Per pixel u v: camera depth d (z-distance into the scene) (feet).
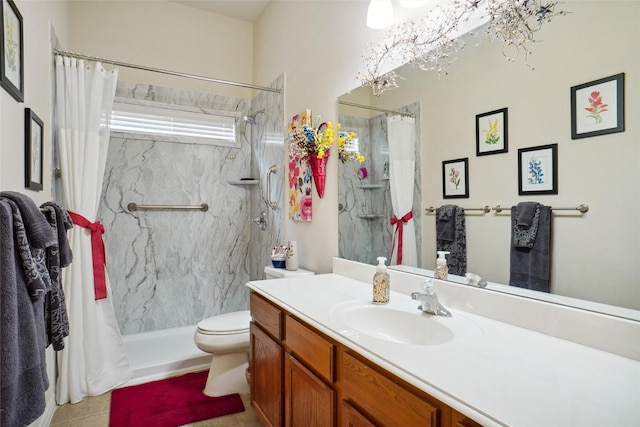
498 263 3.85
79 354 6.82
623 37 2.80
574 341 3.15
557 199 3.29
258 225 10.52
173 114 10.11
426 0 4.65
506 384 2.41
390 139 5.42
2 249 2.96
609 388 2.35
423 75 4.78
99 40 9.27
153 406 6.61
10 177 4.34
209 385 7.13
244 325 7.13
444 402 2.28
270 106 9.73
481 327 3.59
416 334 3.99
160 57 10.05
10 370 2.90
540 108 3.41
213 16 10.86
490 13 3.76
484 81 3.96
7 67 4.16
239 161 11.04
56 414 6.29
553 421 1.98
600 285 2.99
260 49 10.71
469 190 4.18
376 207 5.74
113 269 9.28
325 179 7.09
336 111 6.78
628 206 2.79
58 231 4.31
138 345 8.95
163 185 9.91
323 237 7.20
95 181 7.27
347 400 3.47
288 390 4.68
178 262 10.14
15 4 4.46
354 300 4.77
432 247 4.71
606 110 2.91
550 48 3.31
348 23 6.41
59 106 6.96
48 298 3.96
